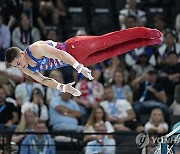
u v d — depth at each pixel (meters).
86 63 18.95
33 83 27.86
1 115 26.48
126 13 32.78
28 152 24.67
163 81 29.27
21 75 28.58
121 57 30.19
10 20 31.50
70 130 26.58
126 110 27.28
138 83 28.81
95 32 33.00
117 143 26.00
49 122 27.06
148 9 34.06
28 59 18.33
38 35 31.09
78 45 18.59
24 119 25.69
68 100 27.31
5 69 28.62
